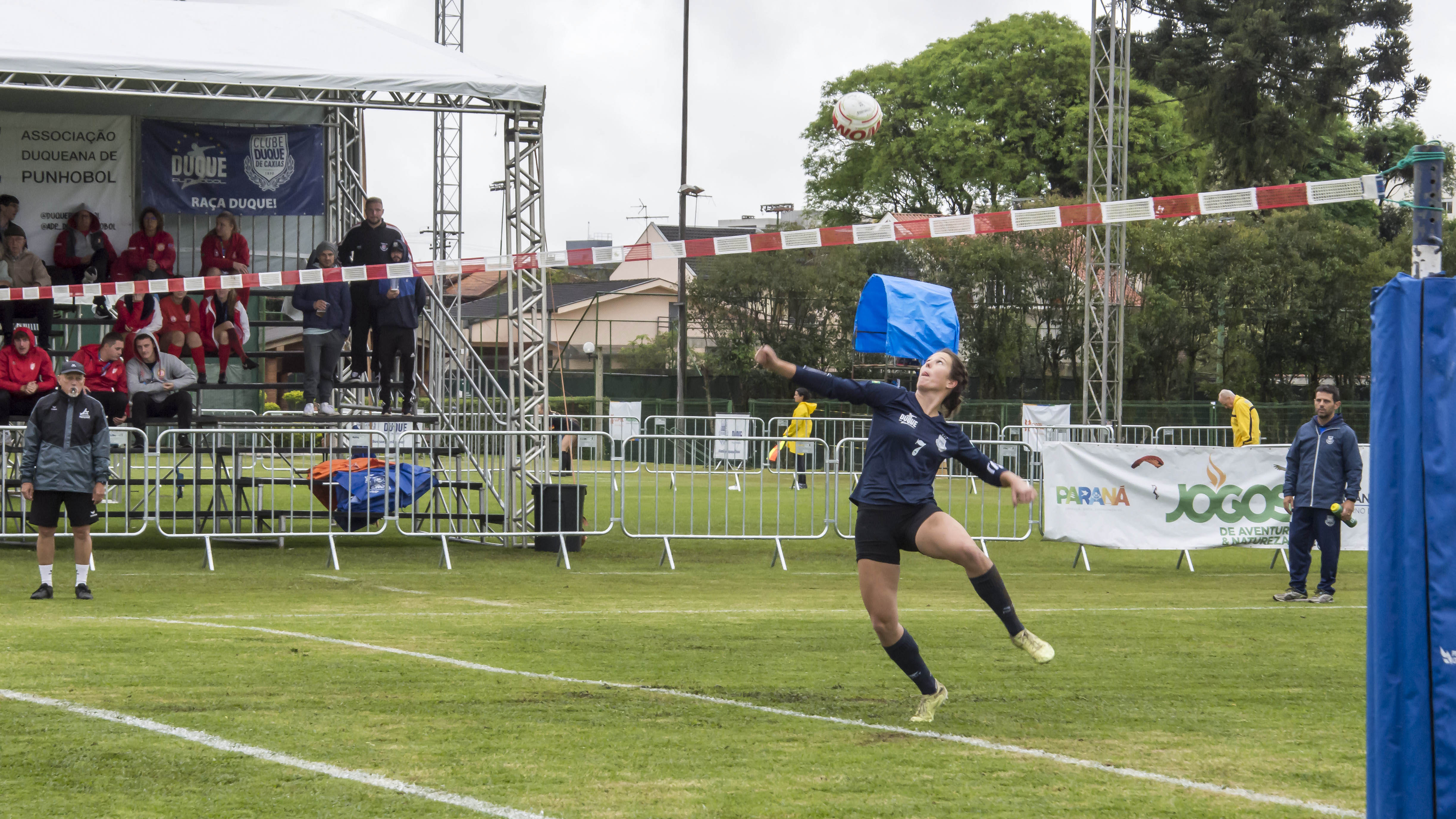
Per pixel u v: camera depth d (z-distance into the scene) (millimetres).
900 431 5746
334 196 18422
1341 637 8812
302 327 16891
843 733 5625
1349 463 11008
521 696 6320
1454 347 3559
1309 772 5078
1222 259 40656
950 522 5715
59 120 16422
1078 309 40938
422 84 13820
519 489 15148
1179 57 40969
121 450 14305
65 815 4293
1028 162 48250
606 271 71562
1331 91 39125
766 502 16781
